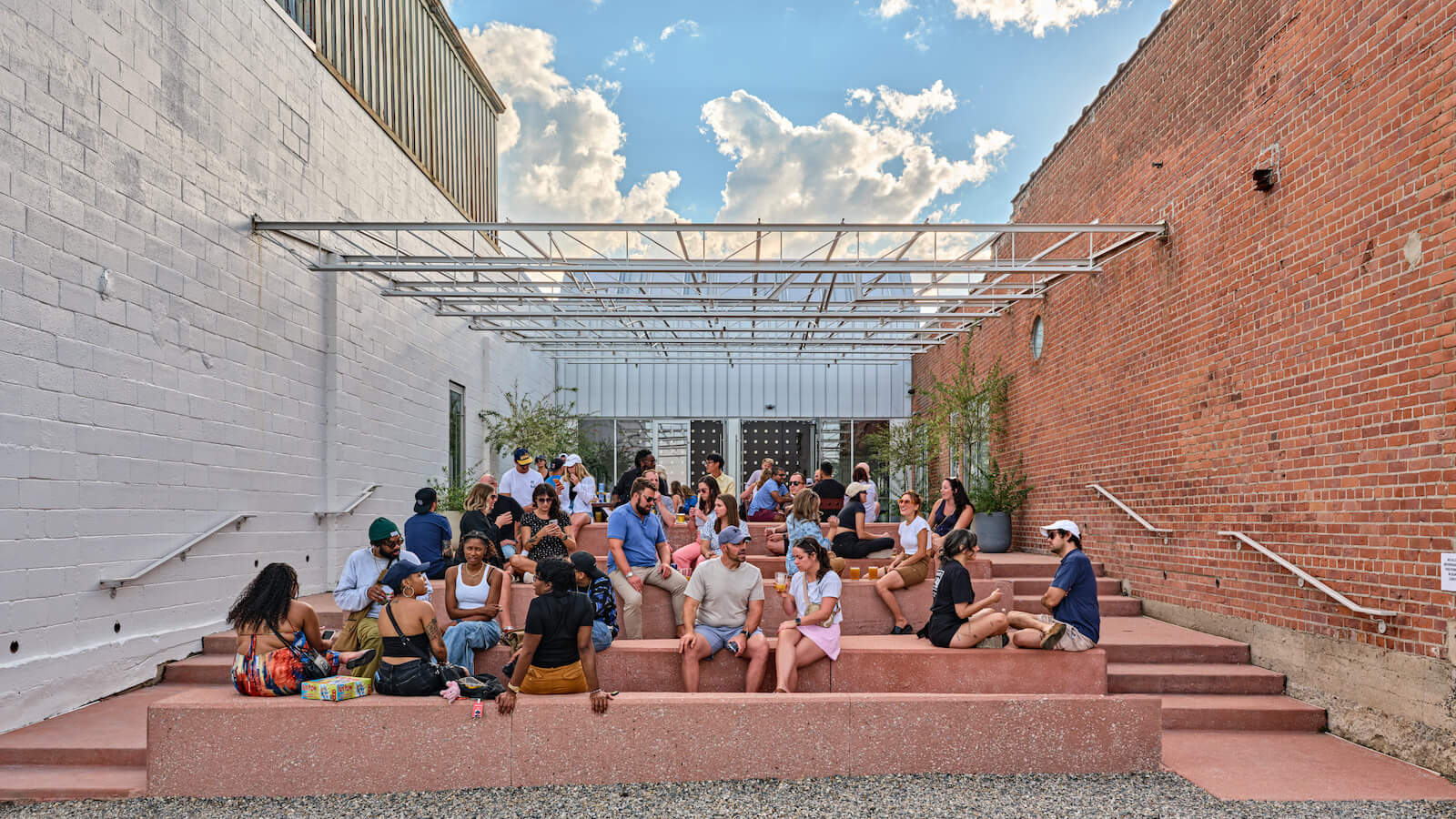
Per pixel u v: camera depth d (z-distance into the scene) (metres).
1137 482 10.80
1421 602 6.36
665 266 11.34
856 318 14.80
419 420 14.29
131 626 7.82
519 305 15.77
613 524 8.27
